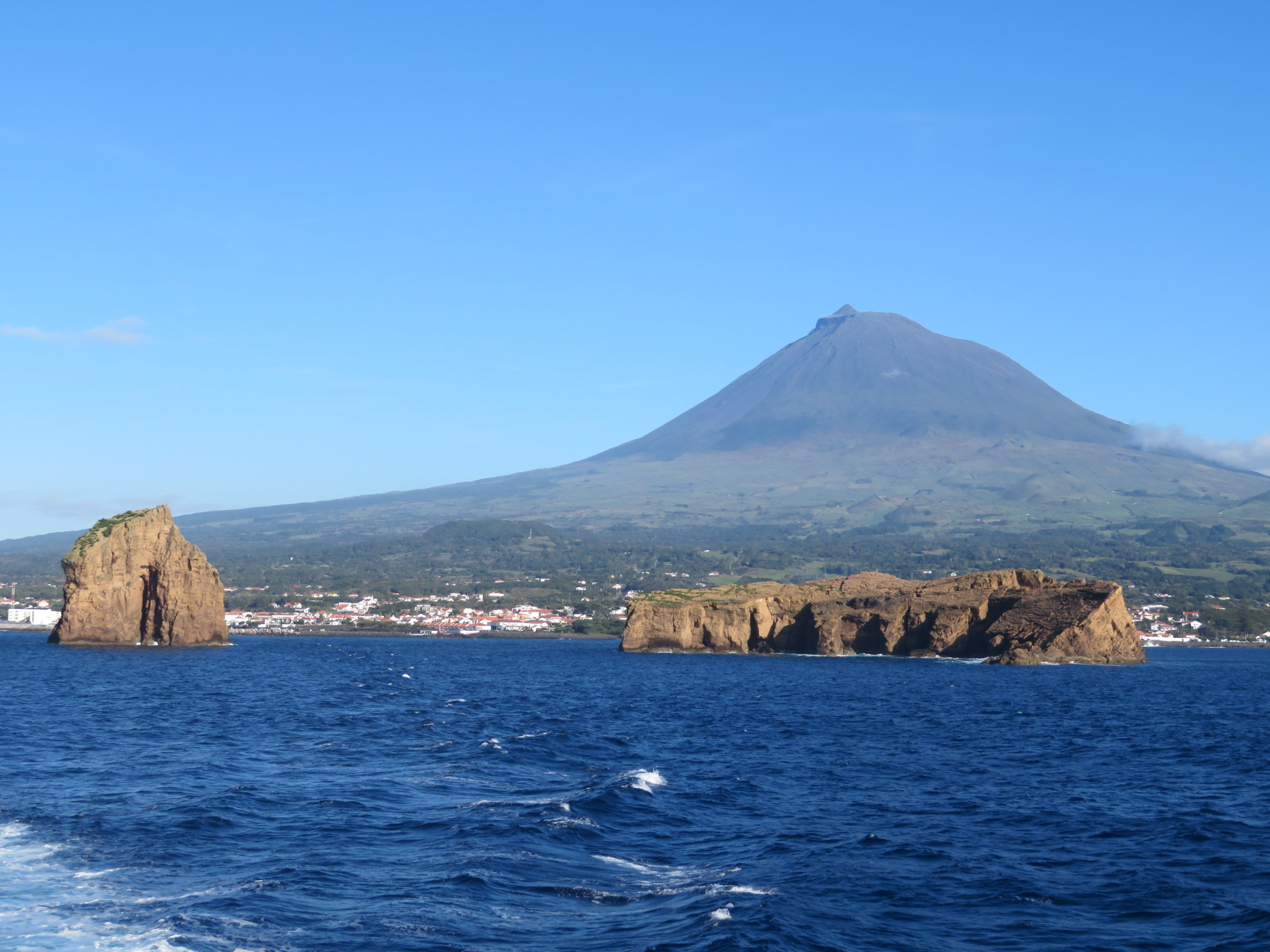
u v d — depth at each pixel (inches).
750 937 1236.5
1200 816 1980.8
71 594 7465.6
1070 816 1968.5
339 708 3818.9
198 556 7824.8
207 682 4889.3
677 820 1872.5
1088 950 1237.7
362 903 1360.7
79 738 2891.2
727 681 5639.8
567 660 7706.7
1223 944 1248.2
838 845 1701.5
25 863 1524.4
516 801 1987.0
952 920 1339.8
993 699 4611.2
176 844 1643.7
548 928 1274.6
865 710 4035.4
